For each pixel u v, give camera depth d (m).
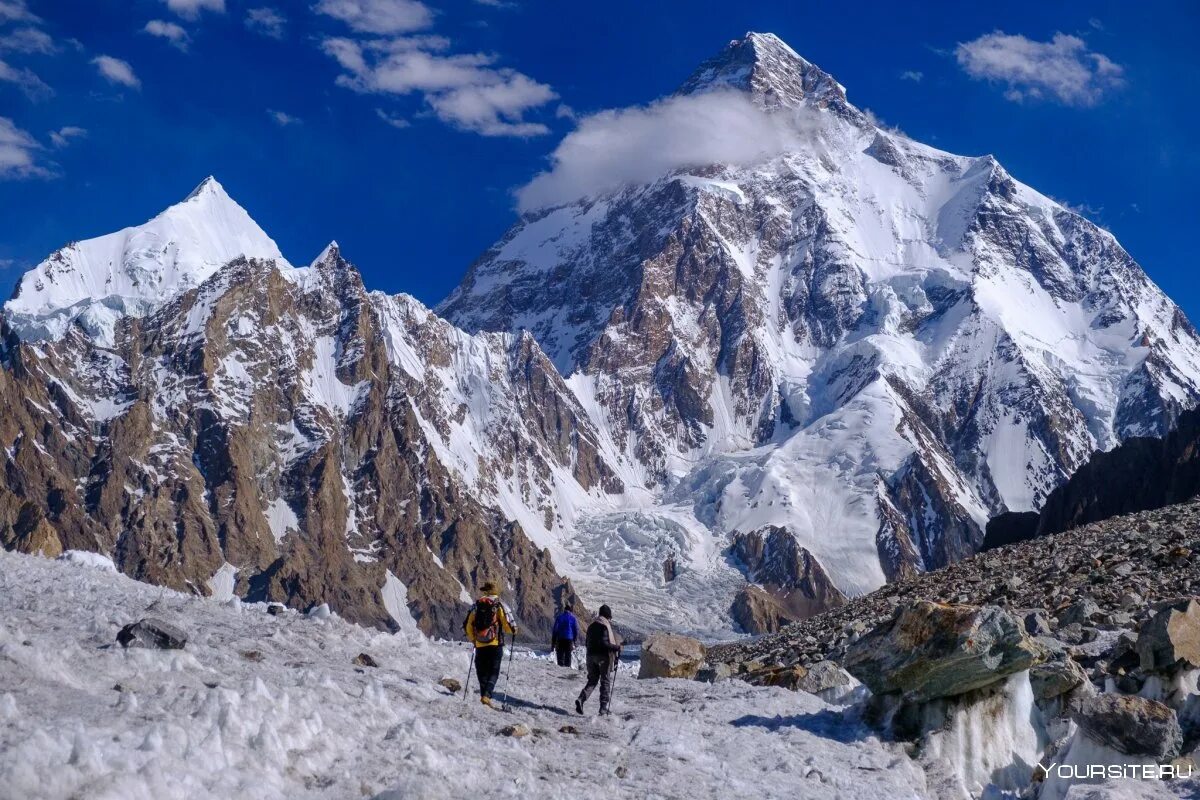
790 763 21.34
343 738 16.22
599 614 25.31
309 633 27.53
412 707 21.20
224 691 15.66
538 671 31.84
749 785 19.78
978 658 22.27
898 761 22.08
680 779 19.42
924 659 22.75
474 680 26.83
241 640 24.66
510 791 15.76
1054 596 36.50
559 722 23.31
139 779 12.23
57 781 11.73
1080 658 26.62
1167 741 20.09
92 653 18.31
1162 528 44.94
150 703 15.49
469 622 23.75
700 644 36.62
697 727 23.62
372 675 23.28
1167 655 22.48
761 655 45.09
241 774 13.69
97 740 13.07
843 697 27.77
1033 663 22.36
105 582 32.72
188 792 12.65
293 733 15.48
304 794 14.13
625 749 21.12
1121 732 20.25
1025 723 23.05
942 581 51.81
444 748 17.61
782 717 24.94
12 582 28.38
